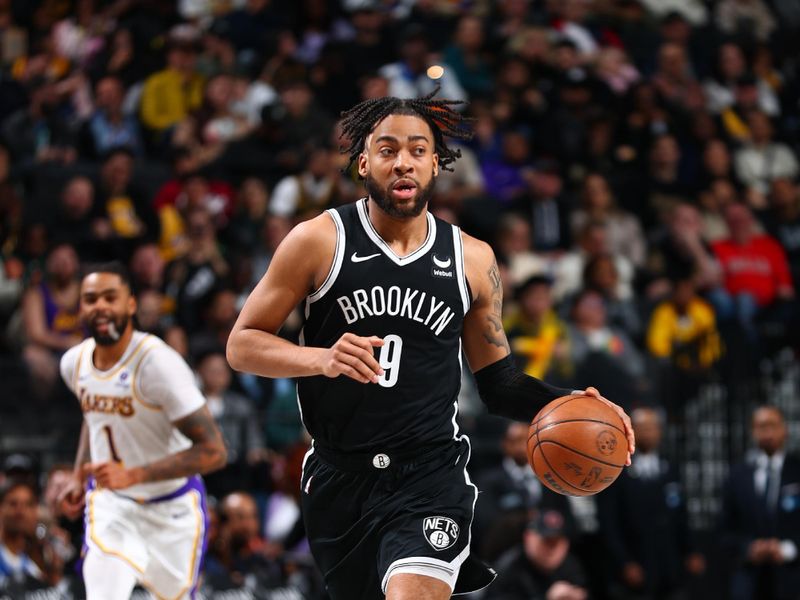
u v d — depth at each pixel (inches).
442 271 207.8
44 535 342.0
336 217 207.2
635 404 489.1
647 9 825.5
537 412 216.1
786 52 837.2
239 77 655.8
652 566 453.1
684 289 556.1
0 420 442.9
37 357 458.6
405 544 202.8
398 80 662.5
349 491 209.9
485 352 219.8
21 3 740.0
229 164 619.8
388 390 205.0
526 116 692.1
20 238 535.8
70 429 446.9
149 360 268.5
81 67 679.1
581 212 624.4
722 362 513.3
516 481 442.3
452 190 606.9
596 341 511.5
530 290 513.3
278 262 204.2
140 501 272.8
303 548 419.5
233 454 432.5
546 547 410.0
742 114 749.9
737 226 622.5
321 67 686.5
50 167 596.4
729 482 465.7
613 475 204.7
